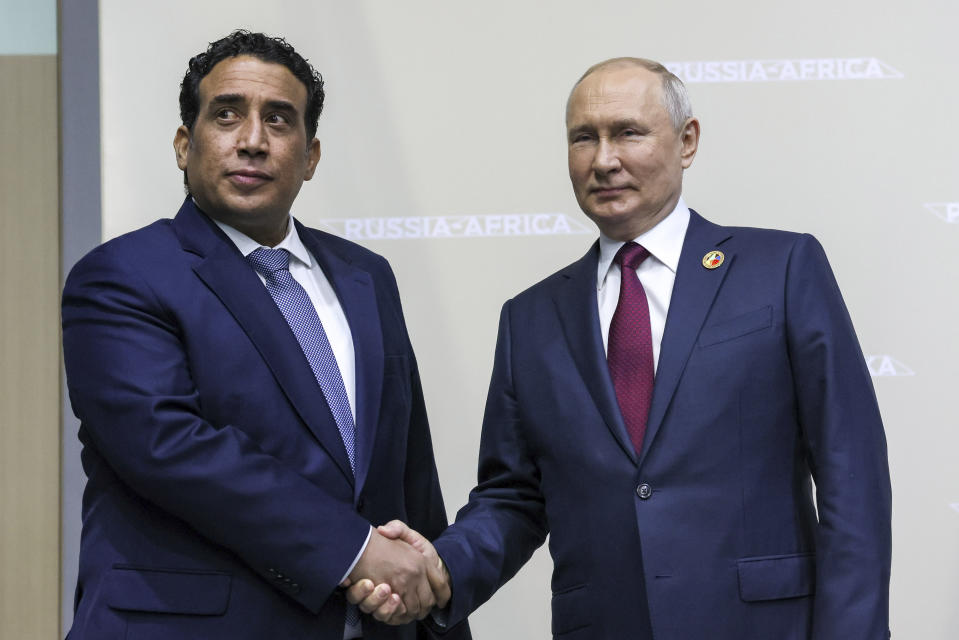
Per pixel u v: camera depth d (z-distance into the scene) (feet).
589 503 8.39
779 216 12.07
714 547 8.01
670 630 7.91
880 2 12.10
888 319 11.88
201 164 8.46
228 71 8.50
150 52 12.41
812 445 8.16
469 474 12.14
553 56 12.33
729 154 12.14
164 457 7.57
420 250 12.27
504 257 12.26
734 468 8.12
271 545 7.64
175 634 7.61
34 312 12.64
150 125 12.39
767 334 8.27
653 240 8.84
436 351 12.21
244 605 7.73
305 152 8.80
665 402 8.23
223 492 7.58
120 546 7.83
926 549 11.66
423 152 12.31
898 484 11.73
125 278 8.04
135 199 12.34
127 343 7.87
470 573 8.73
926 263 11.91
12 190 12.68
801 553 8.13
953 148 11.97
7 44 12.82
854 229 12.00
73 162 12.51
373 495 8.43
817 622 7.78
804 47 12.14
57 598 12.42
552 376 8.84
